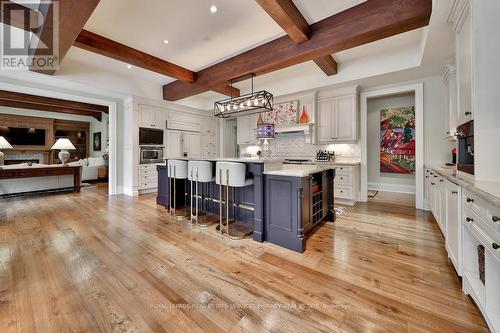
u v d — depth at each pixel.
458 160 2.09
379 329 1.27
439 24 2.28
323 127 4.83
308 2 2.50
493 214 1.14
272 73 4.67
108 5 2.52
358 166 4.57
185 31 3.07
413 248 2.34
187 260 2.10
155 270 1.92
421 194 3.93
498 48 1.55
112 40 3.29
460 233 1.64
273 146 5.97
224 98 6.37
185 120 6.41
